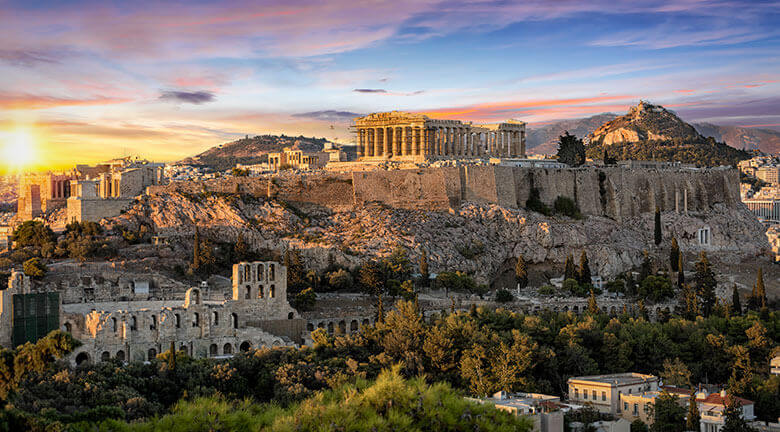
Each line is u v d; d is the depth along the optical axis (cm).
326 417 9531
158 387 17462
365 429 9331
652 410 19000
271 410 10456
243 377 18750
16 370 9988
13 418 9594
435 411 9738
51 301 19925
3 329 19475
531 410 17175
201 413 9944
